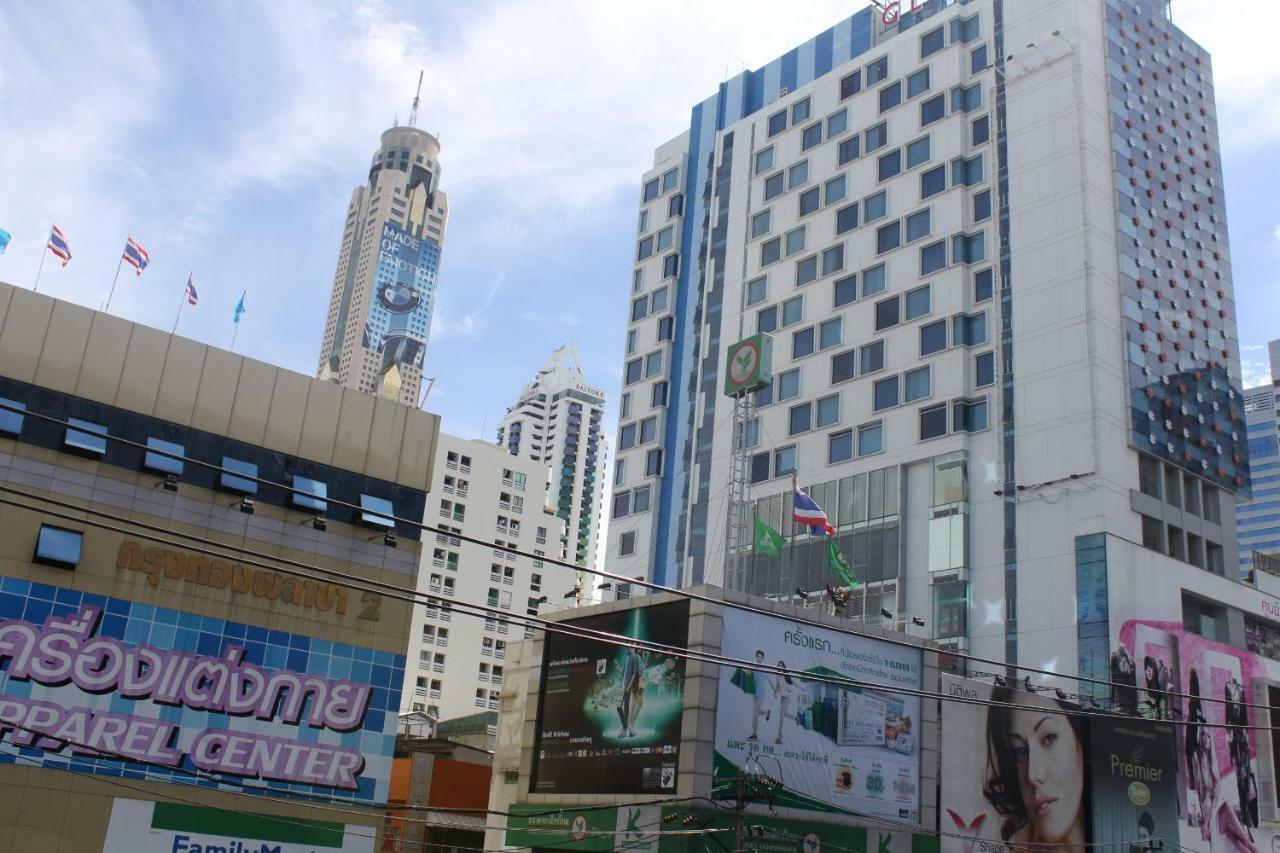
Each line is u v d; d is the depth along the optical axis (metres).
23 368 37.81
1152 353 81.69
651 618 50.91
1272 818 76.19
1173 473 80.75
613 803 48.91
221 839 38.16
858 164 97.25
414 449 45.59
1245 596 82.06
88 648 37.06
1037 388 79.69
